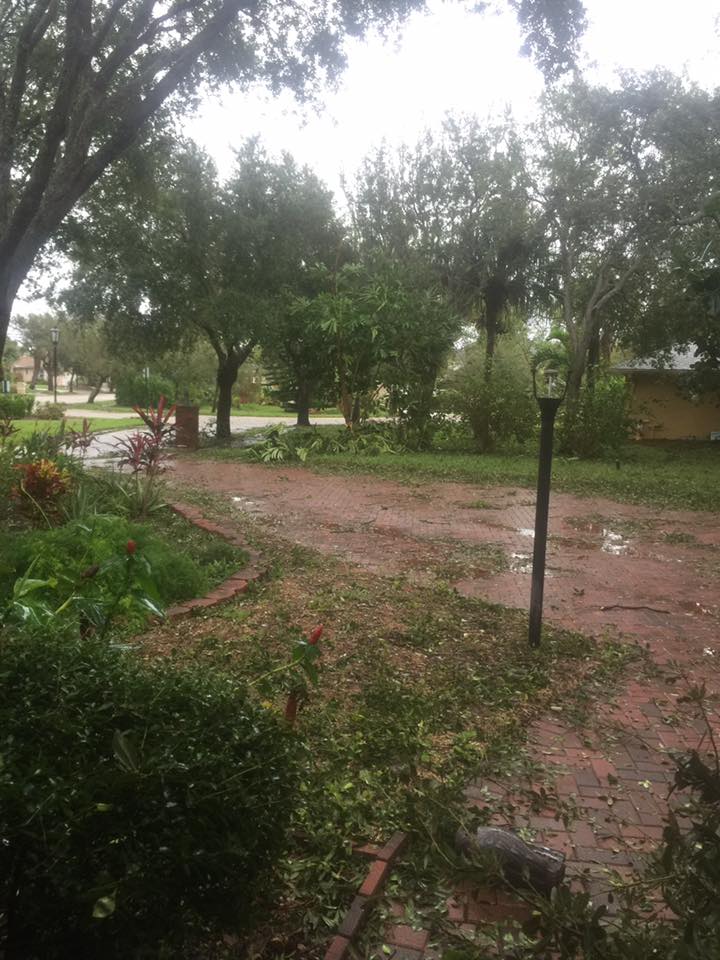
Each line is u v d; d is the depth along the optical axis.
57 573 5.14
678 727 4.34
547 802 3.44
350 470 16.56
